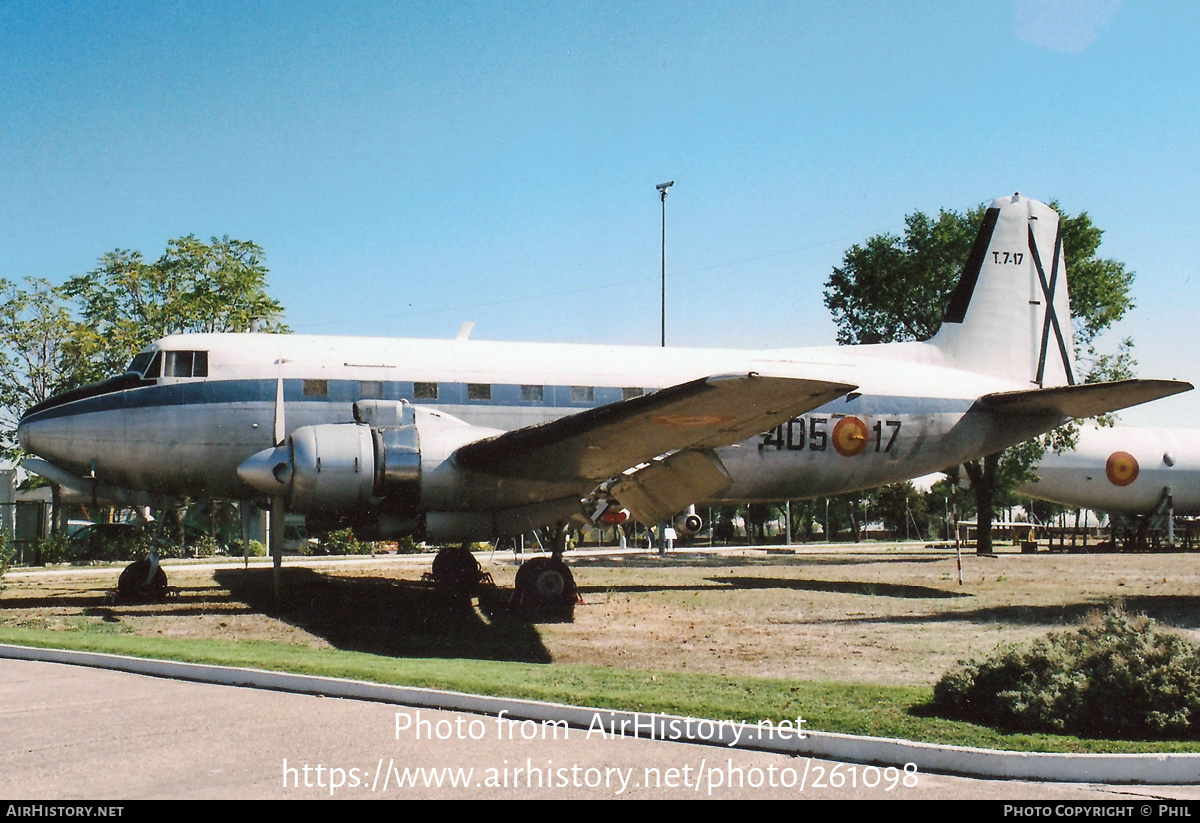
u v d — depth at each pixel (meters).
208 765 6.07
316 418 16.20
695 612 15.05
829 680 9.41
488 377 17.23
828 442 18.98
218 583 19.98
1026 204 22.06
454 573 18.48
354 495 13.59
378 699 8.25
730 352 19.33
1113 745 6.24
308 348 16.73
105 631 12.61
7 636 11.64
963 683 7.34
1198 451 46.38
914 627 13.31
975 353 21.28
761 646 11.70
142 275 35.81
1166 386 17.05
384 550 40.00
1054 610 15.16
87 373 34.97
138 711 7.70
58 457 16.00
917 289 38.00
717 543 55.94
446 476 13.81
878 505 64.31
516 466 13.75
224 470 16.17
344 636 12.61
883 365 20.06
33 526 32.38
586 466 13.78
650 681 8.67
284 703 8.07
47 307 35.22
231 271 36.59
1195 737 6.50
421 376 16.88
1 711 7.69
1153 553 38.91
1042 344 21.86
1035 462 40.88
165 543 16.97
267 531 36.84
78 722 7.28
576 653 11.26
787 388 10.70
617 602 16.41
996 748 6.19
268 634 12.73
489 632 12.97
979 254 21.62
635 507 15.35
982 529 37.19
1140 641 7.04
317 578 21.31
